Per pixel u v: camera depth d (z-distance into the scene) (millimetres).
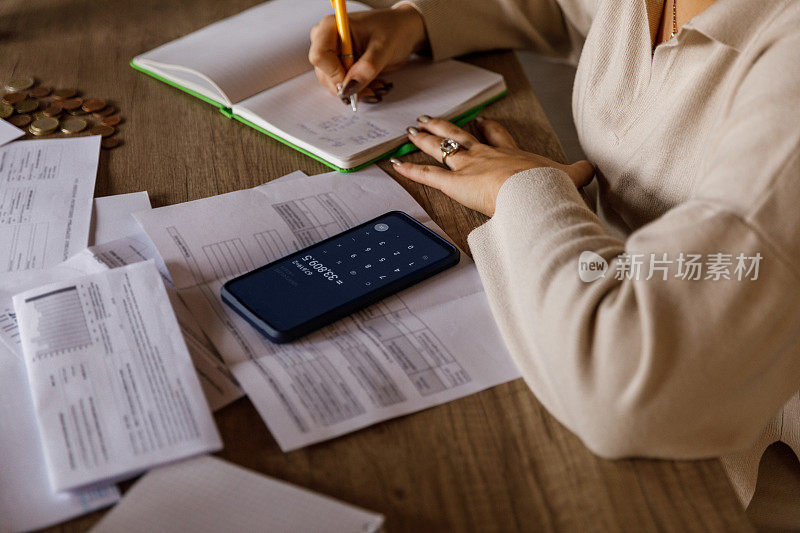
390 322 592
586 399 493
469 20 1025
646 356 479
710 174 533
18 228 713
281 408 515
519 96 962
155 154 842
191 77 933
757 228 484
